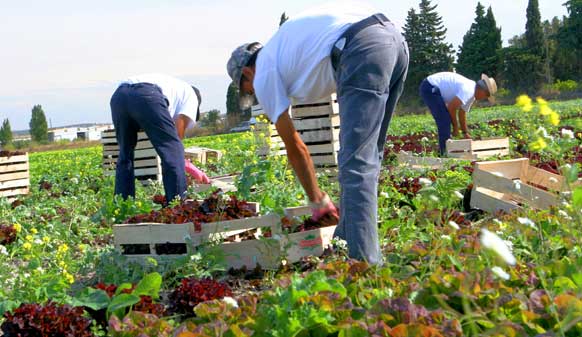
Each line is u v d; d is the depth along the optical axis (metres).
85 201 9.85
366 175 4.52
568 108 34.50
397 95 5.14
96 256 5.57
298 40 4.78
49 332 3.85
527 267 3.82
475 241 4.25
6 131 103.38
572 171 3.14
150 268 5.30
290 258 5.18
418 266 3.98
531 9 73.75
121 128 7.97
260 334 3.11
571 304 2.66
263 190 7.16
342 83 4.62
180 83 8.03
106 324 4.12
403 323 2.92
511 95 70.25
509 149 12.08
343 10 4.84
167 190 7.67
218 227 5.28
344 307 3.17
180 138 8.05
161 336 3.29
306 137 9.34
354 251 4.41
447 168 9.30
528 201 6.32
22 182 12.81
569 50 72.25
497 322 2.85
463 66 77.81
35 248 5.94
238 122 64.81
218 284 4.52
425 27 76.88
